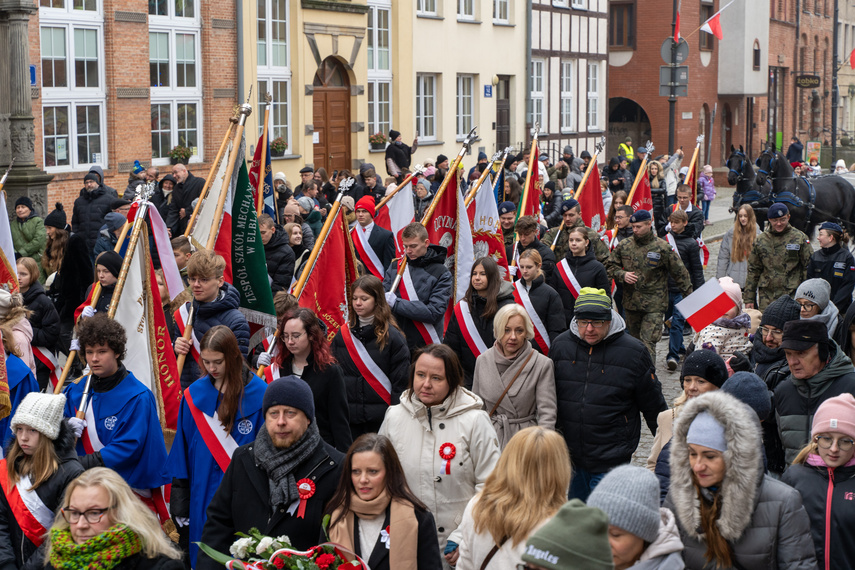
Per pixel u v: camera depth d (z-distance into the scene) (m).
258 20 24.52
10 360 7.02
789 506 4.43
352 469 4.92
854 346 6.95
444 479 5.69
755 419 4.49
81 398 6.25
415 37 29.72
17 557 5.39
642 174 15.82
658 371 13.34
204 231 9.37
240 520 5.15
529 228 11.42
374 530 4.90
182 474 6.12
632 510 3.95
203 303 7.67
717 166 51.31
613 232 14.10
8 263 8.70
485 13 32.81
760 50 52.31
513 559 4.54
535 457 4.59
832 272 11.88
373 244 11.80
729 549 4.44
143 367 7.43
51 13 19.55
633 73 47.22
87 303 8.77
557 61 37.66
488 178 10.98
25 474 5.36
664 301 12.07
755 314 8.39
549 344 9.02
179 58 22.56
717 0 49.94
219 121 23.52
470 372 8.64
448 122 31.50
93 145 20.75
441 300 9.04
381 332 7.54
